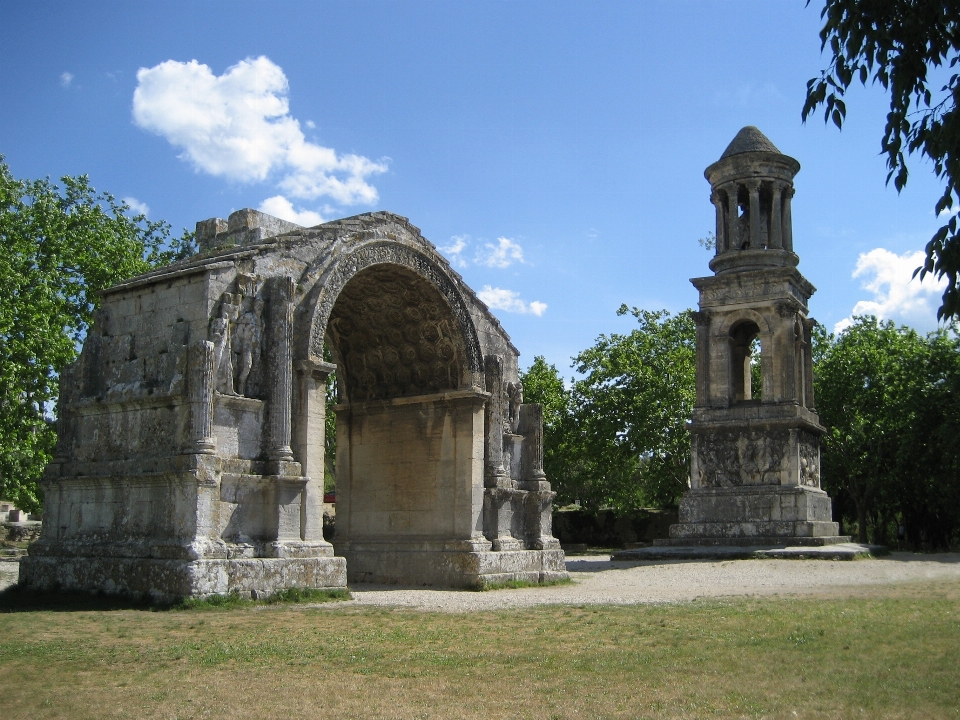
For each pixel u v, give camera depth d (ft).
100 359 83.05
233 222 95.35
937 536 202.90
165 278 79.51
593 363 216.13
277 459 77.92
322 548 79.51
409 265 96.12
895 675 42.16
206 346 74.18
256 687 40.16
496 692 39.29
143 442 77.25
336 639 53.31
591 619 62.95
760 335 152.25
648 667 44.45
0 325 116.16
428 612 67.82
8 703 37.24
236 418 76.84
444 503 99.40
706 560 134.82
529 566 100.37
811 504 143.74
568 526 230.07
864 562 121.70
